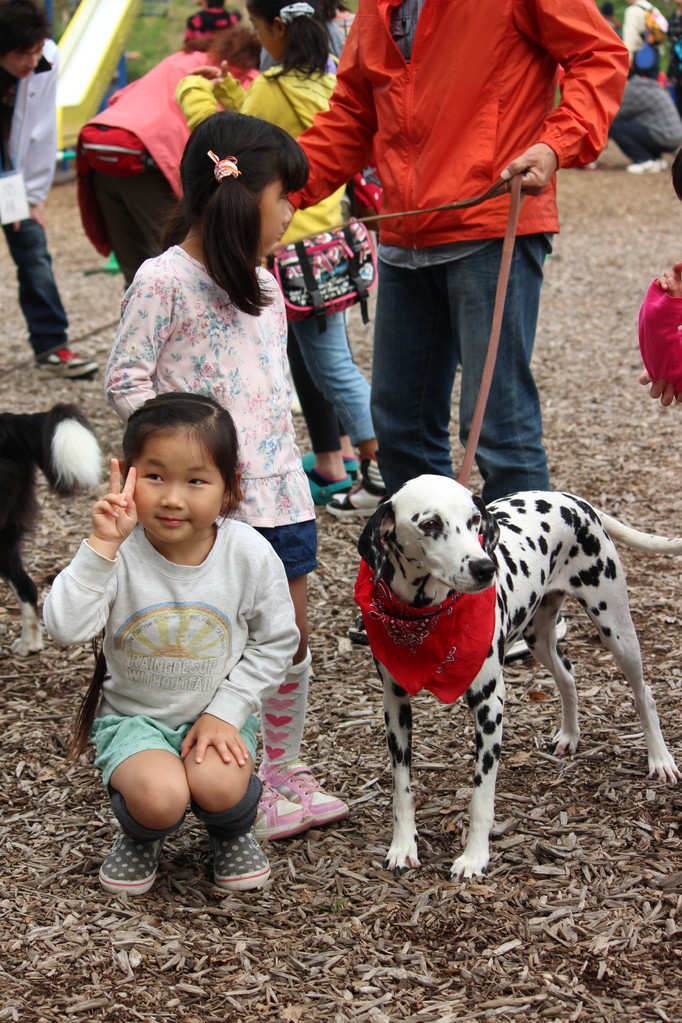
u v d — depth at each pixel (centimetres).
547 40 357
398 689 296
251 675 283
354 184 544
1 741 364
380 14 376
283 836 311
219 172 271
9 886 288
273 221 284
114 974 253
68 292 1052
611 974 250
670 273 297
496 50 362
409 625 282
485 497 398
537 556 318
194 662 278
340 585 476
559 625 416
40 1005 243
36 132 733
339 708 381
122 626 277
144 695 282
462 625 281
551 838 305
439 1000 244
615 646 333
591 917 270
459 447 643
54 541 528
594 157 352
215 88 584
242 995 246
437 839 309
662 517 531
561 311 946
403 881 289
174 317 284
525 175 340
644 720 335
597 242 1192
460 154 371
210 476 264
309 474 562
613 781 333
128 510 259
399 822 298
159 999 245
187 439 260
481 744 292
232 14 1488
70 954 259
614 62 350
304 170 287
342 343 528
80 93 1482
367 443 529
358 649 424
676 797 322
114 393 284
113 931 268
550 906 275
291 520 300
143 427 263
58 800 330
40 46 702
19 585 426
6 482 418
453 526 267
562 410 702
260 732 372
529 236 375
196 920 274
